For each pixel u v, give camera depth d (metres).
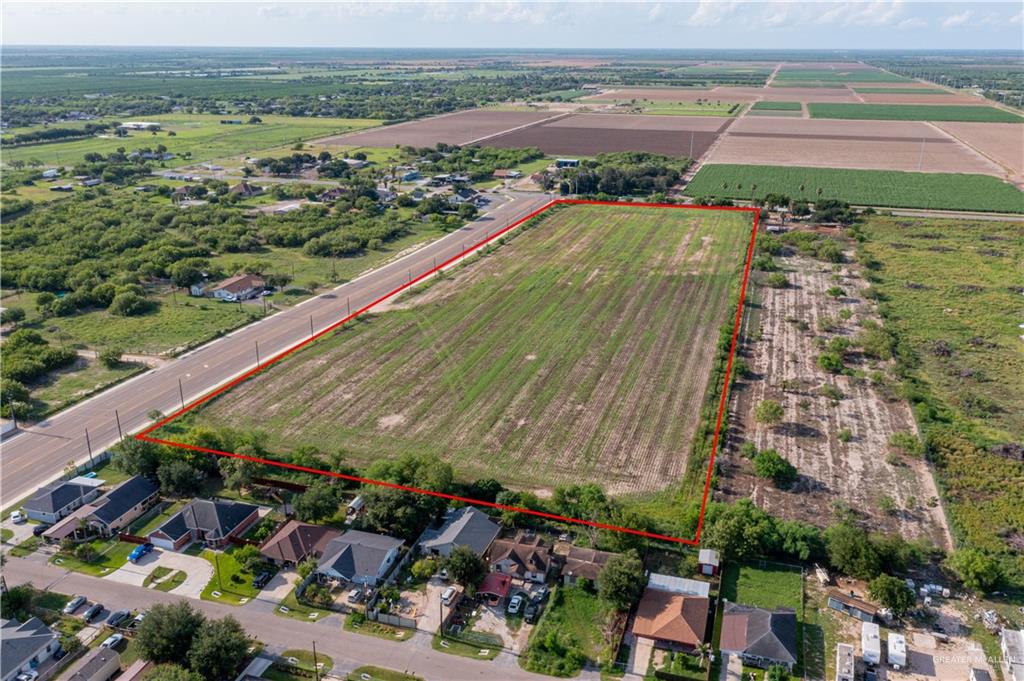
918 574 67.69
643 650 59.38
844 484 81.94
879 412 98.06
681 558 69.25
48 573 67.94
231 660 56.03
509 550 68.12
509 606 63.41
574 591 65.62
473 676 56.62
